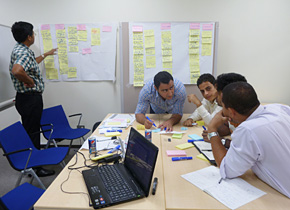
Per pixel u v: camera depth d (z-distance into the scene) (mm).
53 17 2799
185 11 2709
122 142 1485
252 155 995
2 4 2791
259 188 1035
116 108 3016
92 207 925
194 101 1964
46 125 2391
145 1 2707
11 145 1767
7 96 2748
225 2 2664
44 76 2922
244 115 1067
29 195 1358
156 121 2180
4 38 2660
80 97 2996
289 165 978
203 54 2705
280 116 1046
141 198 987
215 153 1251
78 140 3180
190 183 1092
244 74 2838
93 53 2834
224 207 915
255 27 2707
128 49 2707
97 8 2754
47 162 1792
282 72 2803
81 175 1189
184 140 1681
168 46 2695
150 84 2158
